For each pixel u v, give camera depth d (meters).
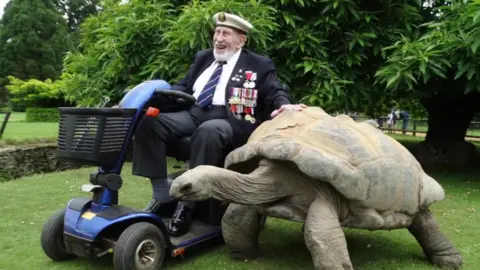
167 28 6.33
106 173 2.94
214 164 3.27
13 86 22.11
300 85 6.56
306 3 6.38
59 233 3.17
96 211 2.91
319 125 2.93
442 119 9.15
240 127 3.58
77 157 2.80
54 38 41.59
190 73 3.98
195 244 3.30
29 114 20.48
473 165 8.93
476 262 3.37
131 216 2.85
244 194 2.77
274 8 6.10
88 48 8.13
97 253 2.97
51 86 21.25
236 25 3.73
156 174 3.22
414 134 17.20
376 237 4.00
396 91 6.96
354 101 6.81
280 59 6.54
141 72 6.63
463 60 5.68
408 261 3.38
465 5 5.79
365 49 6.82
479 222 4.52
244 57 3.81
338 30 6.61
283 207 2.91
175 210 3.45
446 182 6.98
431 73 6.08
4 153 7.25
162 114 3.33
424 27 7.13
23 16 40.12
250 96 3.65
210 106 3.63
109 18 7.28
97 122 2.76
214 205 3.52
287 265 3.26
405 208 2.97
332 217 2.71
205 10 5.44
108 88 7.66
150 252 2.90
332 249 2.62
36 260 3.28
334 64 6.57
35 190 5.85
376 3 6.89
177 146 3.46
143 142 3.19
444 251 3.24
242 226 3.20
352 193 2.68
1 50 40.78
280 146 2.74
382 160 2.89
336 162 2.66
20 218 4.44
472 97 8.38
